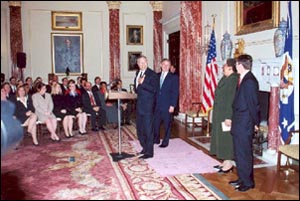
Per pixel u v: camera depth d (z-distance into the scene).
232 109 3.65
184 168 4.31
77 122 7.23
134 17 11.30
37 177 4.00
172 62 9.88
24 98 5.99
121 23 11.23
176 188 3.60
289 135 4.04
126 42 11.30
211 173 4.12
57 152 5.21
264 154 4.77
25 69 10.57
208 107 6.72
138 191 3.51
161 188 3.60
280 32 4.60
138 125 4.93
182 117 7.96
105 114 7.23
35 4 10.56
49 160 4.75
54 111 6.40
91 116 7.00
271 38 5.10
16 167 4.41
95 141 6.01
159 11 11.10
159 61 11.07
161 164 4.49
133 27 11.32
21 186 3.69
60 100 6.58
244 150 3.46
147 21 11.40
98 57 11.14
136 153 5.09
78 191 3.53
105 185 3.70
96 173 4.13
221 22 6.59
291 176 3.85
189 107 7.88
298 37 4.35
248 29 5.58
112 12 10.98
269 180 3.82
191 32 7.70
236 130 3.45
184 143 5.76
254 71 5.51
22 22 10.47
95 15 11.03
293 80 4.33
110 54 11.04
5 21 10.25
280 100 4.44
